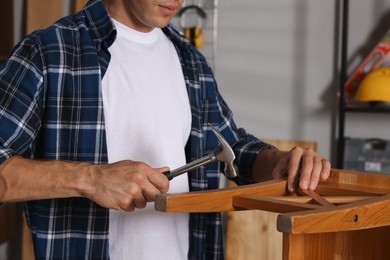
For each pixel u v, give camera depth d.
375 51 2.94
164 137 1.60
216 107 1.78
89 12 1.55
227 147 1.36
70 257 1.48
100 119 1.48
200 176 1.67
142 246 1.55
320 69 3.17
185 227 1.65
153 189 1.26
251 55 3.23
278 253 3.09
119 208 1.28
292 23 3.18
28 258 3.23
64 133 1.47
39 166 1.32
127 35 1.62
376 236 1.42
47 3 3.25
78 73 1.49
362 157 2.97
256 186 1.37
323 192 1.46
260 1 3.20
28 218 1.50
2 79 1.40
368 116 3.10
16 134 1.38
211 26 3.24
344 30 2.98
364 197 1.33
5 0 3.25
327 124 3.17
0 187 1.32
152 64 1.63
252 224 3.11
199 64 1.76
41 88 1.44
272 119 3.23
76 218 1.48
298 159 1.51
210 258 1.70
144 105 1.58
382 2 3.08
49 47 1.46
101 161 1.48
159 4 1.49
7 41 3.27
